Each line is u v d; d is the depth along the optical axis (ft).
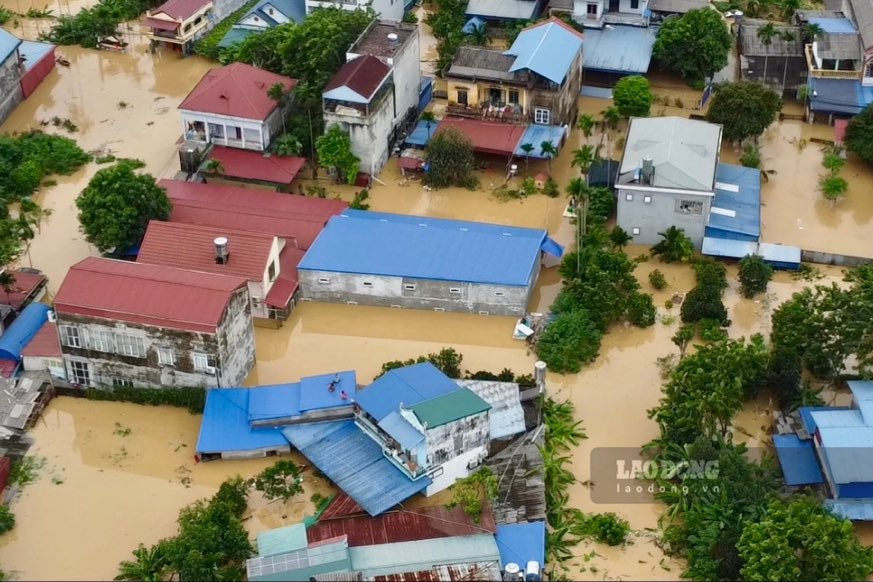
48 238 320.50
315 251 296.92
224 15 431.02
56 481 245.04
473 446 243.60
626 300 288.71
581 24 400.47
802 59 382.83
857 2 394.52
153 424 260.21
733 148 358.84
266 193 325.62
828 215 330.95
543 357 276.62
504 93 349.20
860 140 343.87
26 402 262.67
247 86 339.77
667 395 255.29
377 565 218.18
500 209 331.57
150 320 254.68
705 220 307.99
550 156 336.29
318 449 247.29
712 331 279.90
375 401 245.45
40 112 377.91
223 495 235.40
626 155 319.47
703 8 388.98
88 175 346.95
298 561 216.54
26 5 447.83
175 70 404.98
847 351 258.98
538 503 235.40
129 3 432.66
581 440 255.70
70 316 258.78
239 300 262.88
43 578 222.69
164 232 291.58
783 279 304.30
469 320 291.99
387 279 290.56
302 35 353.10
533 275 296.30
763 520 221.66
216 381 260.21
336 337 286.87
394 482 237.45
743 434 257.34
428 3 441.27
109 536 232.32
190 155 334.85
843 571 211.20
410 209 331.36
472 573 217.15
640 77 362.94
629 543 231.71
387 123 346.13
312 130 342.85
